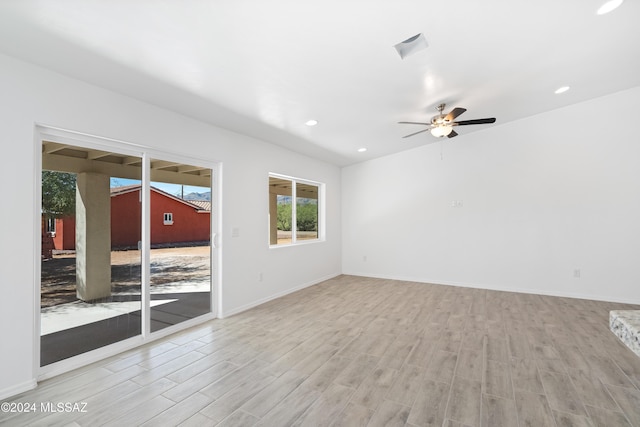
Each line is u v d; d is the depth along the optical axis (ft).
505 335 10.36
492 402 6.59
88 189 8.64
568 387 7.15
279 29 6.70
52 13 5.59
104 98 8.63
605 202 14.48
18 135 7.00
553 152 15.55
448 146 18.26
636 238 13.91
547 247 15.72
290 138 14.66
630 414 6.14
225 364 8.34
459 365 8.27
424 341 9.89
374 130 14.82
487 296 15.55
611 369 7.97
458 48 8.50
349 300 14.92
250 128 12.77
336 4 6.12
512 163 16.52
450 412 6.26
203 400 6.71
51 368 7.68
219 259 12.34
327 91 10.12
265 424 5.92
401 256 19.85
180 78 8.38
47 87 7.48
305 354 8.96
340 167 22.25
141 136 9.53
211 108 10.49
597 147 14.61
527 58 9.66
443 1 6.49
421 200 19.13
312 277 18.60
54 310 7.93
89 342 8.56
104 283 8.96
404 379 7.56
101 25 6.02
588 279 14.85
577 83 12.48
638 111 13.79
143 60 7.39
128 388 7.18
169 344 9.68
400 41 7.68
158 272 10.32
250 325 11.43
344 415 6.18
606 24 8.19
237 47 7.20
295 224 17.89
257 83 9.08
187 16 5.98
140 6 5.59
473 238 17.56
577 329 10.86
